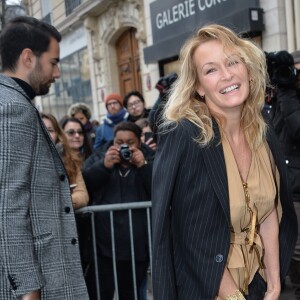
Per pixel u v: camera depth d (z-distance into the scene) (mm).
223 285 1423
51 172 1559
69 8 11469
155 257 1423
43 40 1627
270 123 1598
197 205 1393
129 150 2467
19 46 1595
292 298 2801
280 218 1621
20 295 1313
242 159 1494
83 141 3482
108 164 2492
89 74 11672
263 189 1477
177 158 1376
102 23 10453
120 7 9359
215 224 1397
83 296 1641
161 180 1405
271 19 5273
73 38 12328
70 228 1653
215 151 1390
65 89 13430
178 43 6594
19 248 1308
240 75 1408
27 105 1438
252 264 1514
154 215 1434
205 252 1403
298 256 2449
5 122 1352
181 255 1471
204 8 6055
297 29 5031
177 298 1483
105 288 2537
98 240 2488
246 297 1514
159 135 1468
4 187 1319
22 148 1373
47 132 1586
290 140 2475
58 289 1533
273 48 5305
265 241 1586
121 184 2553
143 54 7992
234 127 1487
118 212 2486
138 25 8695
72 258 1638
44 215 1511
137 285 2590
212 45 1401
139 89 9648
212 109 1462
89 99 11906
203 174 1385
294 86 2492
